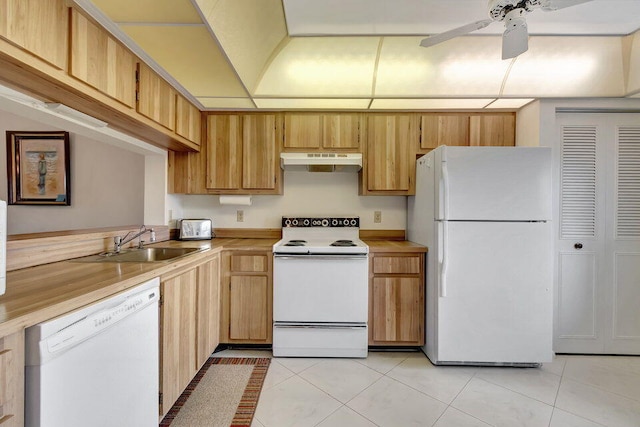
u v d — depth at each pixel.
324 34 2.01
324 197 2.93
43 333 0.83
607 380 2.00
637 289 2.36
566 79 2.23
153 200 2.59
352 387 1.91
